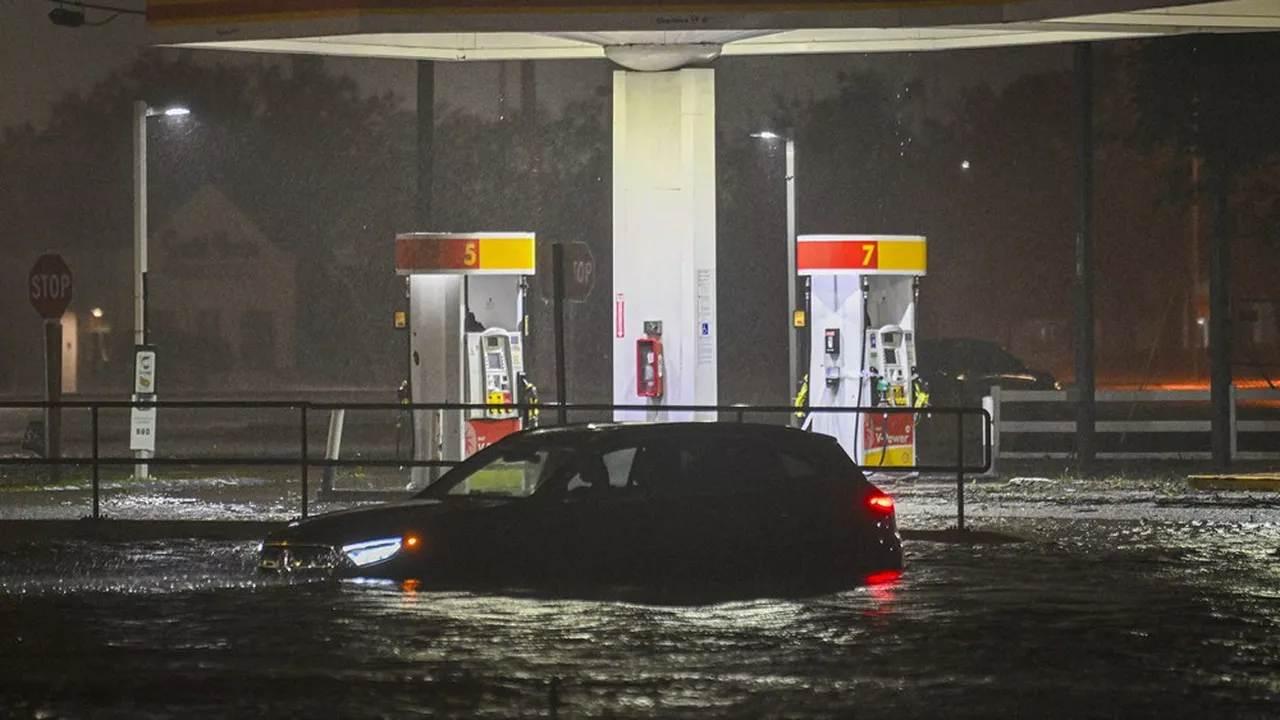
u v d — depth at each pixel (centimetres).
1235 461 10981
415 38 9731
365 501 8300
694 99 8888
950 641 4325
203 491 8925
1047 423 10981
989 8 8344
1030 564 5934
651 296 8919
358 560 5100
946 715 3434
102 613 4766
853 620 4650
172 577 5547
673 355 8919
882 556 5338
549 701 3556
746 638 4350
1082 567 5859
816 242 9188
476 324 8900
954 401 14212
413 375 8662
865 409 6812
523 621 4581
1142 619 4703
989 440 6719
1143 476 9875
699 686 3722
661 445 5238
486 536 5069
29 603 4950
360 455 11906
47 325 9606
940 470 6725
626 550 5116
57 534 6806
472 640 4300
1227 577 5616
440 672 3884
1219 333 10794
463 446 8600
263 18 8631
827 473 5350
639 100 8912
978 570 5756
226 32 8750
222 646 4231
